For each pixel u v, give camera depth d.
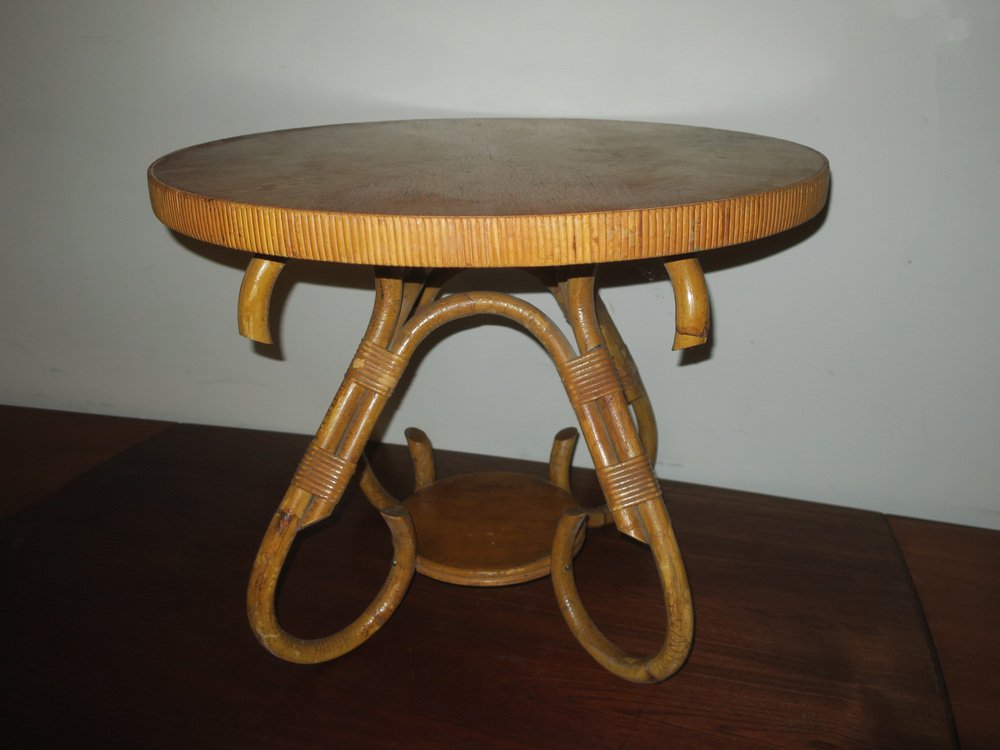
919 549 1.52
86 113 1.83
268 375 1.95
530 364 1.75
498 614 1.37
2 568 1.49
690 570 1.46
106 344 2.05
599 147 1.22
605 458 1.11
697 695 1.19
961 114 1.36
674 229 0.84
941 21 1.32
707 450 1.71
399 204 0.87
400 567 1.26
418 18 1.56
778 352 1.59
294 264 1.80
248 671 1.25
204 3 1.67
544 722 1.15
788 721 1.14
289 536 1.14
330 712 1.17
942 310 1.48
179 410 2.06
